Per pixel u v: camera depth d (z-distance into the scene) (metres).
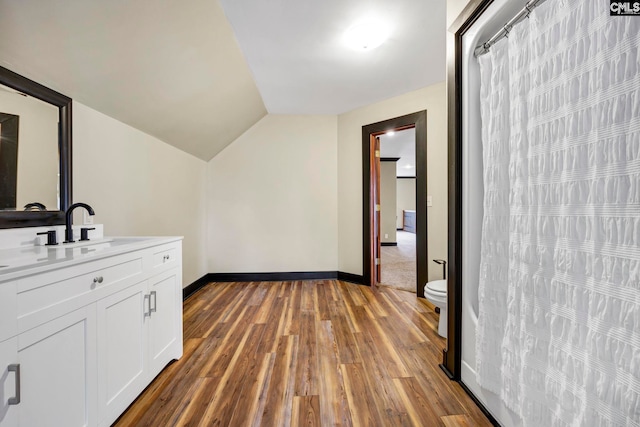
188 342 1.97
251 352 1.82
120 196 2.03
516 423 1.08
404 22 1.91
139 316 1.37
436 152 2.88
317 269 3.77
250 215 3.68
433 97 2.89
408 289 3.27
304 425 1.20
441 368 1.63
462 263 1.48
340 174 3.73
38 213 1.39
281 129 3.71
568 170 0.88
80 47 1.39
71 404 0.97
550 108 0.94
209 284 3.52
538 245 0.99
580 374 0.83
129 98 1.90
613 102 0.75
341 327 2.21
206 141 3.16
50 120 1.46
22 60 1.26
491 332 1.24
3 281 0.75
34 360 0.84
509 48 1.14
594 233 0.80
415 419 1.24
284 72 2.60
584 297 0.83
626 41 0.73
